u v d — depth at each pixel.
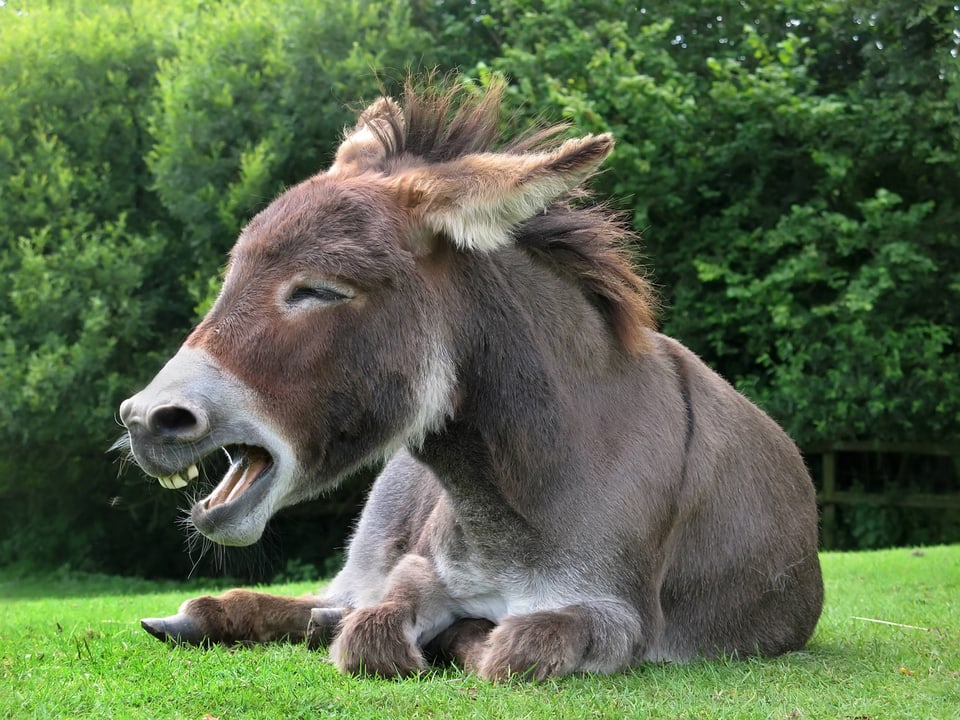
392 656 3.69
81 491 17.25
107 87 16.55
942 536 14.86
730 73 14.52
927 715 3.17
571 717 3.08
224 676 3.71
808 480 4.96
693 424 4.33
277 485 3.37
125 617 6.18
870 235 13.82
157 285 15.97
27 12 18.55
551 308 3.99
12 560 17.48
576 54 14.13
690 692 3.47
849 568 8.77
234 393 3.29
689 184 14.52
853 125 13.91
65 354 14.49
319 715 3.17
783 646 4.55
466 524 3.89
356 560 4.77
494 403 3.79
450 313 3.71
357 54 14.56
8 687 3.60
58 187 15.48
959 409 14.02
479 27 16.27
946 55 13.18
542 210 3.69
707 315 14.58
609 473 3.93
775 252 14.44
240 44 15.09
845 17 14.91
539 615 3.68
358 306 3.48
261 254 3.48
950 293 14.31
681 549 4.22
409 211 3.64
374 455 3.60
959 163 13.59
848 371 13.57
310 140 14.73
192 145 14.60
